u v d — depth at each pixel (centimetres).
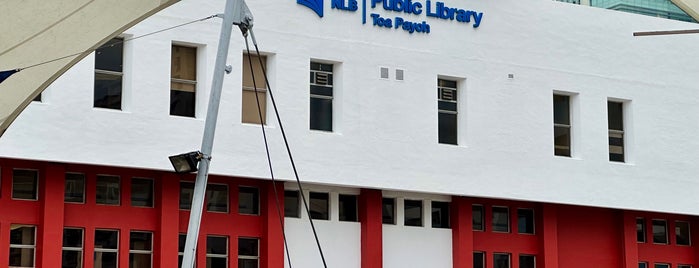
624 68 4309
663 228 4472
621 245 4334
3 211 3372
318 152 3731
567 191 4138
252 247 3741
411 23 3925
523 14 4134
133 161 3462
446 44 3981
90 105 3422
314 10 3778
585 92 4219
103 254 3516
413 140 3881
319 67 3812
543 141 4109
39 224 3416
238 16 2619
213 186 3706
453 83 4025
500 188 4012
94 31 2877
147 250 3575
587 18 4259
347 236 3869
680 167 4366
